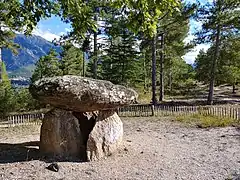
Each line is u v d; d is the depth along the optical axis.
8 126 16.48
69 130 8.90
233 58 29.31
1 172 7.56
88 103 8.69
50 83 8.49
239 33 25.92
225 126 14.80
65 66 37.59
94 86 8.65
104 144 8.95
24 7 8.27
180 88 47.12
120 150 9.44
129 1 6.11
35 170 7.74
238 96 35.81
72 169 7.93
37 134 13.82
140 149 9.89
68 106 8.87
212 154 9.65
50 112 9.19
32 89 8.91
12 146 10.09
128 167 8.23
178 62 39.22
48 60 37.00
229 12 24.59
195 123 15.98
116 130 9.49
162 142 11.38
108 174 7.70
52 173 7.61
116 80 33.78
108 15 24.05
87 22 8.30
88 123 9.39
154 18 6.26
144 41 29.36
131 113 20.08
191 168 8.25
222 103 27.67
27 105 26.55
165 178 7.50
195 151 10.02
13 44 24.98
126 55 33.03
